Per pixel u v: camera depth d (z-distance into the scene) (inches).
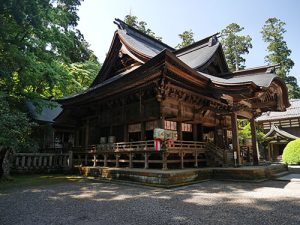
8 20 519.8
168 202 258.8
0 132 383.6
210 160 539.5
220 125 656.4
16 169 576.4
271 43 1812.3
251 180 407.8
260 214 205.2
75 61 1217.4
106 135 684.1
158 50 820.0
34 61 580.7
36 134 786.8
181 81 482.6
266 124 1430.9
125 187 381.4
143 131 537.0
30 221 194.9
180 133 552.1
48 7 550.6
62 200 280.4
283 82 561.6
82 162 629.9
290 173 557.0
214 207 232.8
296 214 204.5
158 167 532.4
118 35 669.3
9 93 594.6
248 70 596.4
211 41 717.3
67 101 671.1
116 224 183.9
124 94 551.5
